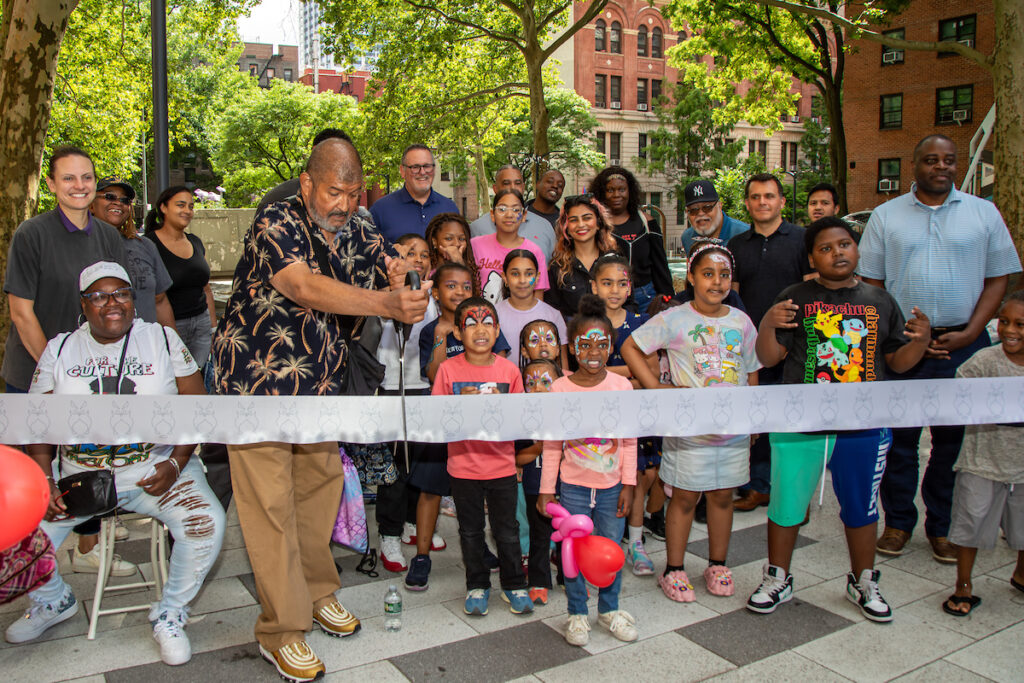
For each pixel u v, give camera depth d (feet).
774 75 78.48
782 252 15.11
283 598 9.21
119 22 55.77
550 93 130.31
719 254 11.10
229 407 8.95
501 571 11.03
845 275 10.82
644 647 10.03
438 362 12.81
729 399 9.52
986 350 11.43
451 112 80.89
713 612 11.12
